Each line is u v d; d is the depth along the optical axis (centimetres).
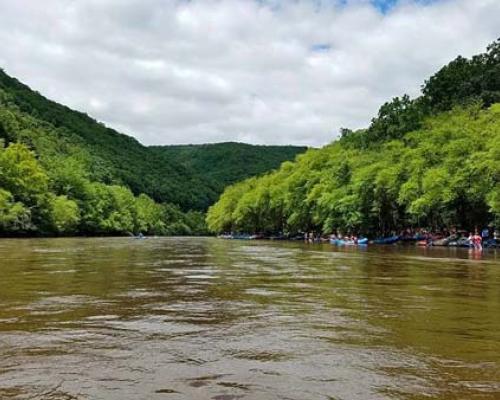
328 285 1870
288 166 12075
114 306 1357
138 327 1098
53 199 10862
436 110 10200
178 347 929
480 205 5894
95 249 4644
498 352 913
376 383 734
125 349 911
